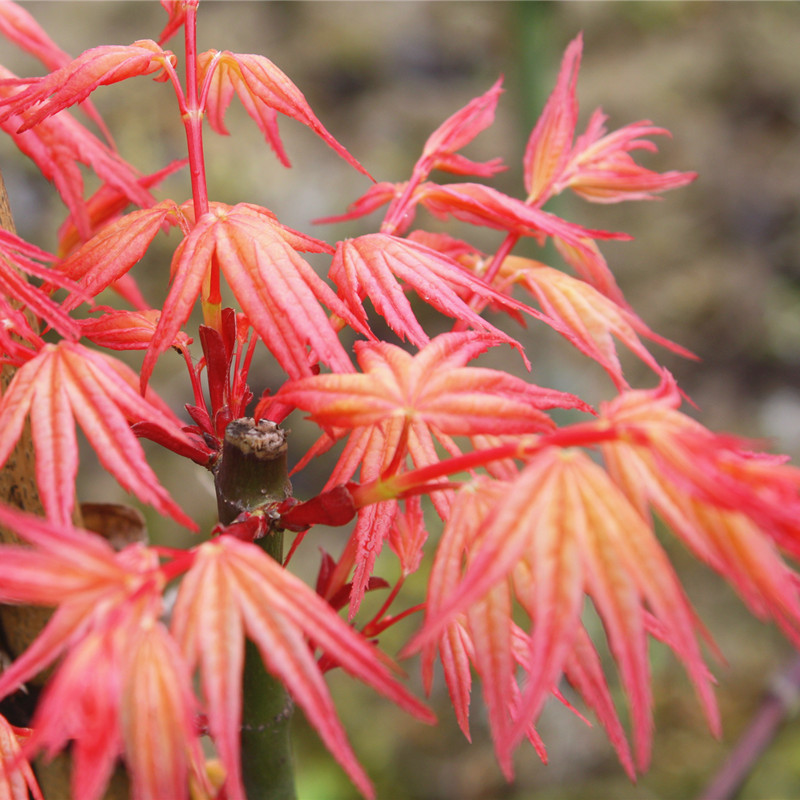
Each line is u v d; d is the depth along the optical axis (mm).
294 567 987
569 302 316
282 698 302
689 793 844
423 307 1111
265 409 282
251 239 279
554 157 335
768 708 496
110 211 340
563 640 250
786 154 1287
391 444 297
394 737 903
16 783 281
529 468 258
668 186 335
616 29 1403
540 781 865
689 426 258
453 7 1407
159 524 944
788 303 1187
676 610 252
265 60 297
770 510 248
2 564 249
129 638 251
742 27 1396
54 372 272
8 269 275
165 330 274
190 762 299
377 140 1258
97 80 289
